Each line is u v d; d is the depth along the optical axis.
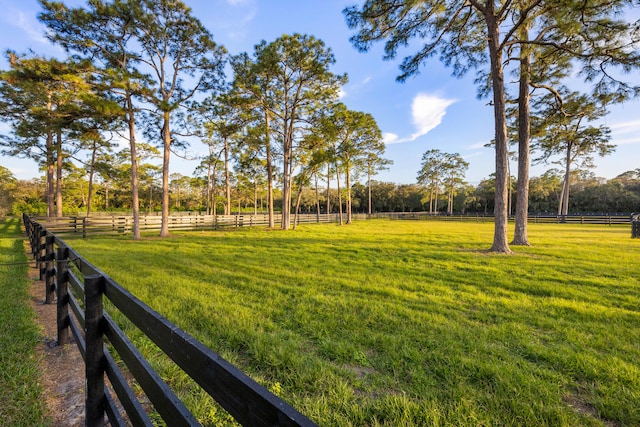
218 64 13.85
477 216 37.25
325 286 4.87
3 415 1.76
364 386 2.13
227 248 9.56
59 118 10.90
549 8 6.90
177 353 0.94
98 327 1.55
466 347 2.70
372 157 28.58
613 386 2.08
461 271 5.98
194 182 38.44
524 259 7.23
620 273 5.60
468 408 1.85
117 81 10.40
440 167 47.41
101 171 19.22
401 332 3.03
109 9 10.72
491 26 8.48
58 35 10.55
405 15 8.39
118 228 14.83
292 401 1.95
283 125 19.22
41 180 39.03
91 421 1.54
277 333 3.00
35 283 4.79
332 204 59.00
